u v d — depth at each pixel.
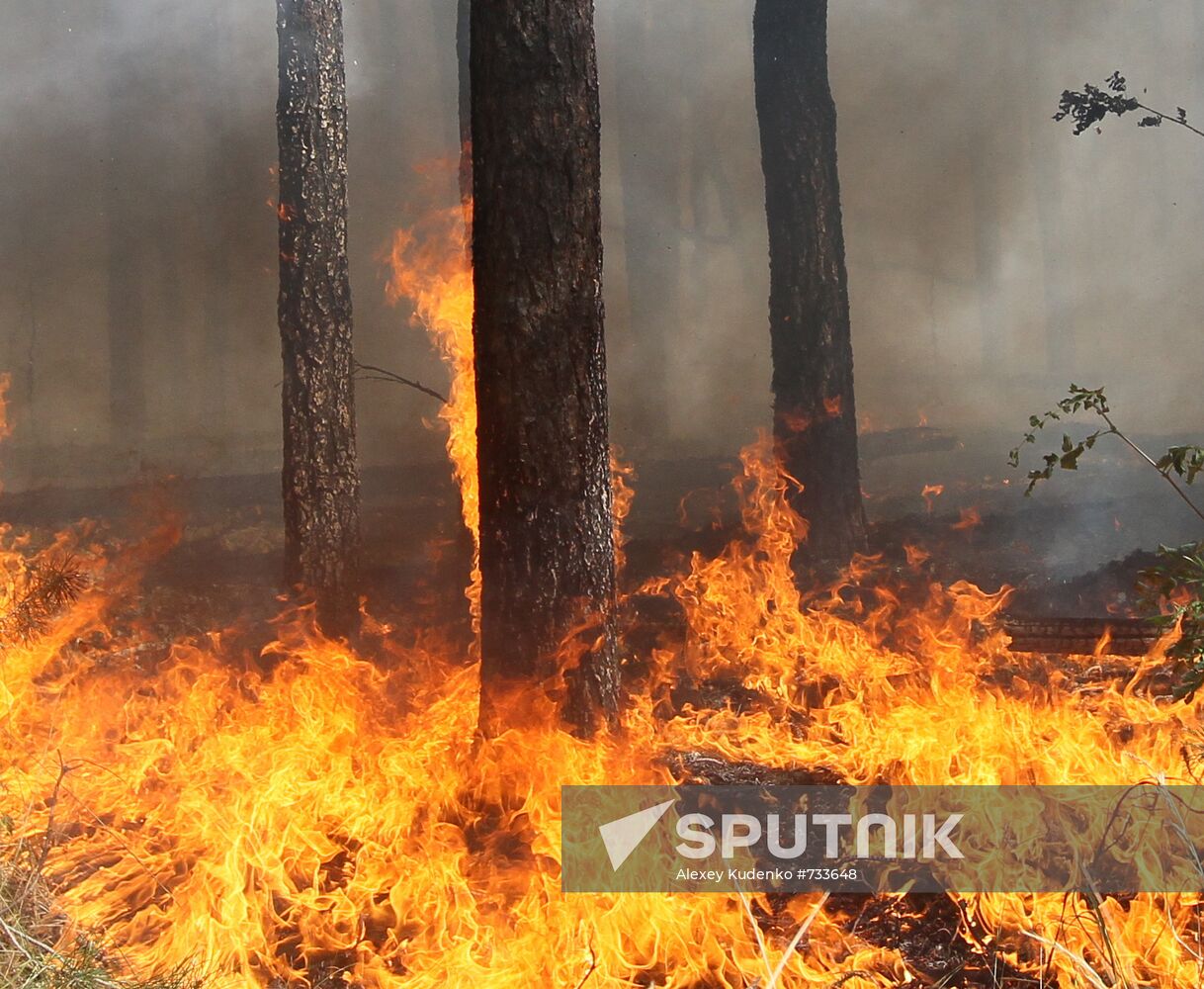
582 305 5.14
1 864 4.04
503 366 5.13
